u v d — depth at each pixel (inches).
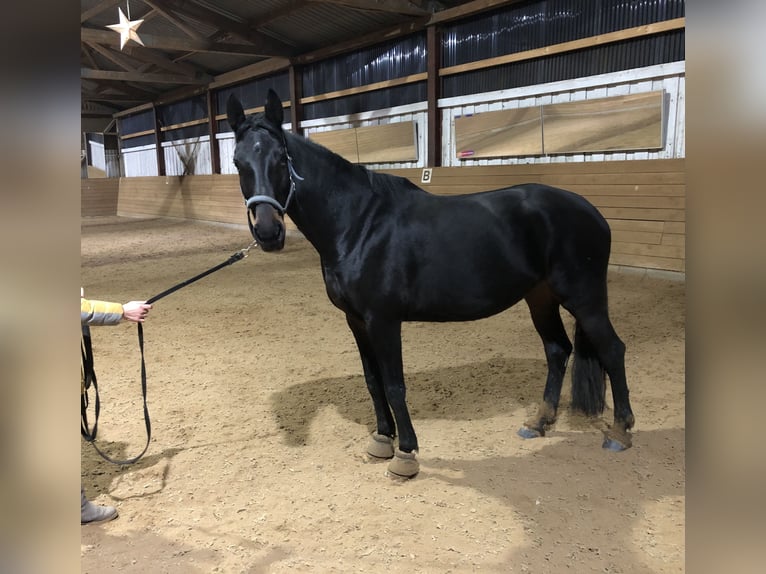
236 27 424.5
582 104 276.2
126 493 95.5
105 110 791.1
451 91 347.3
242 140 87.1
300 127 472.1
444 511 86.7
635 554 75.3
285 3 388.2
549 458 102.1
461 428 116.3
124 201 775.7
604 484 92.7
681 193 235.1
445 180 341.7
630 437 104.9
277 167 85.5
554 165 283.3
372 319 93.6
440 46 346.6
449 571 73.1
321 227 92.6
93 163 847.1
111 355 173.6
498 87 319.9
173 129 673.0
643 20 252.4
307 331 196.7
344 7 365.4
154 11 448.1
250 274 314.7
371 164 411.5
